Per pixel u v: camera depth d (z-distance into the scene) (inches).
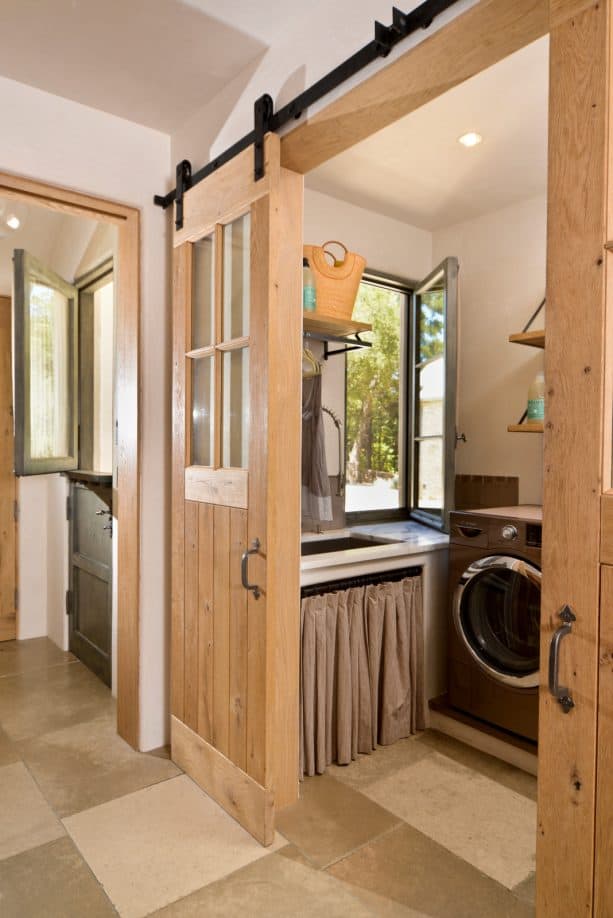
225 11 70.7
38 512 158.6
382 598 102.4
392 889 69.4
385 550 103.0
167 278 100.7
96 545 132.5
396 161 110.3
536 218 123.6
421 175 115.7
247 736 79.0
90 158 91.6
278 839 78.0
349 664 96.7
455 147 105.0
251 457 77.2
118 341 104.9
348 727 96.7
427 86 61.6
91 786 89.7
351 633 98.6
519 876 71.7
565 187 45.7
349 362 135.3
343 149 76.4
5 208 126.8
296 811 84.3
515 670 97.9
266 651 75.1
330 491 120.4
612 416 44.4
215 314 85.2
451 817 83.3
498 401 129.0
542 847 48.4
